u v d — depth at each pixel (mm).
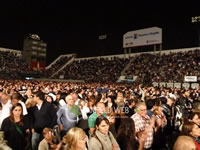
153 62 39719
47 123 5605
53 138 4625
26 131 5152
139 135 4418
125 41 46688
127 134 3949
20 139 4574
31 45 56531
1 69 46094
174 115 7633
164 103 7055
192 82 27844
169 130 6203
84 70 48562
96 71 46031
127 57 48219
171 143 4988
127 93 11961
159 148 5270
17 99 5746
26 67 52125
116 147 3736
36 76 50625
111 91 13266
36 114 5590
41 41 58938
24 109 5672
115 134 4555
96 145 3527
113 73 42438
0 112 5676
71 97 5840
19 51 57594
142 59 42719
